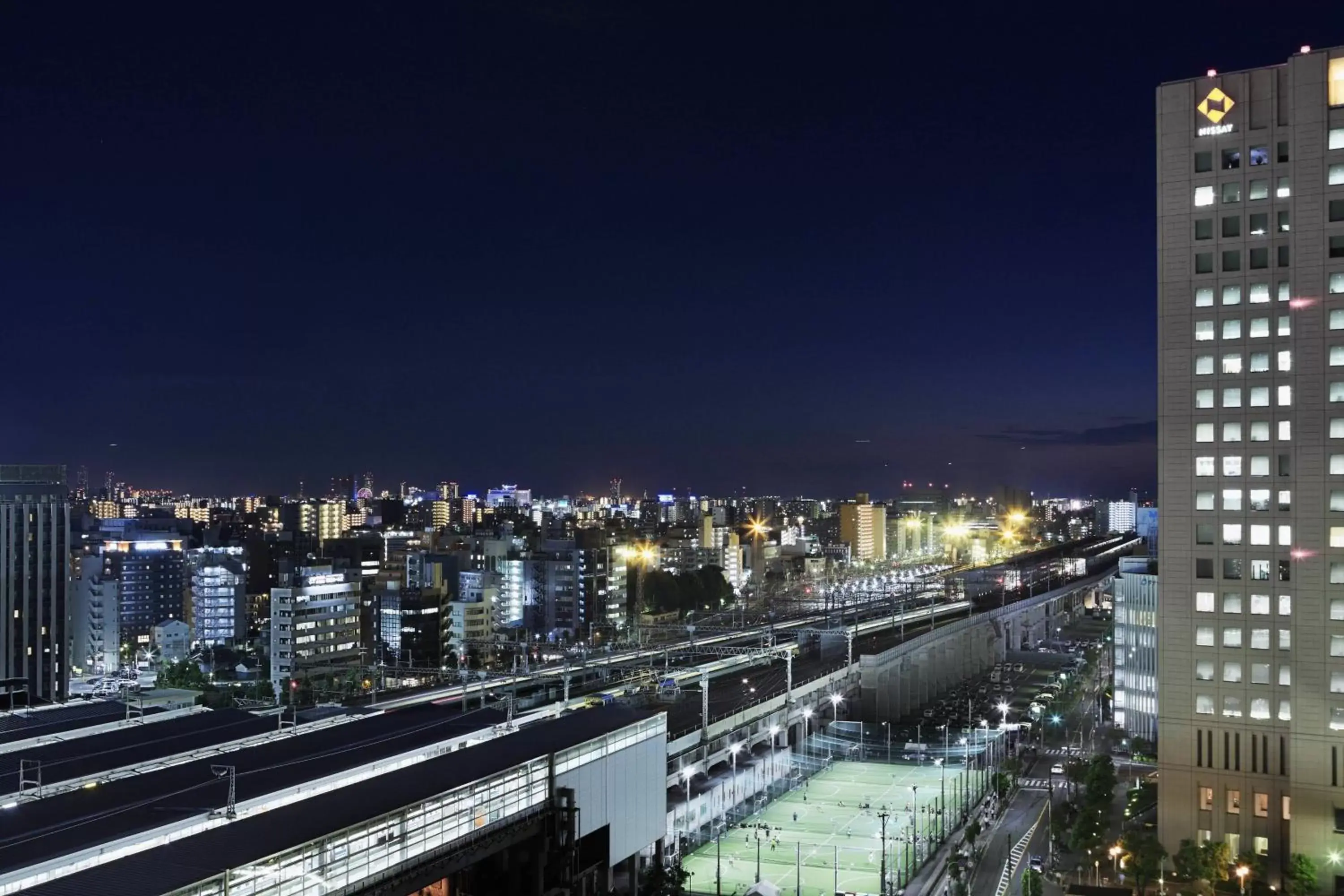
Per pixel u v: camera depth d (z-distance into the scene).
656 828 158.62
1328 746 150.88
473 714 159.38
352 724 151.50
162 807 110.06
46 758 130.38
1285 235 155.00
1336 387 151.88
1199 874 147.25
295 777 121.31
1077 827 170.50
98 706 172.50
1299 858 144.75
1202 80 160.12
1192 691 158.75
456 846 120.94
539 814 132.62
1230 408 157.38
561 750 138.38
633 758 153.25
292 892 103.00
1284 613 154.00
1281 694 154.00
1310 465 153.00
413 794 118.50
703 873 175.12
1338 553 151.25
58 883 93.19
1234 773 156.12
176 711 161.38
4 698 178.88
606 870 145.50
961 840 191.50
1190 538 159.12
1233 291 157.62
